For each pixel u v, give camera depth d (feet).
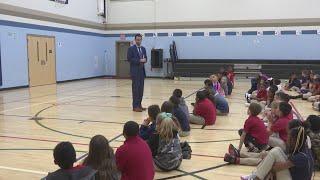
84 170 7.47
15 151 16.25
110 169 8.78
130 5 61.46
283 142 14.47
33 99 33.81
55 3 49.52
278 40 55.06
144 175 10.30
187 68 56.08
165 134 13.21
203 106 22.06
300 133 9.62
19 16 42.57
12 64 41.68
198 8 57.98
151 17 60.44
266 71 52.75
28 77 44.57
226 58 57.57
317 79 32.58
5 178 12.76
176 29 59.31
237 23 56.44
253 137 15.12
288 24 54.34
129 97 35.47
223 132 20.13
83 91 40.88
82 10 56.44
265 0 54.95
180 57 59.67
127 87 45.75
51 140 18.25
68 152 7.27
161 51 59.26
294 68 51.57
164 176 12.94
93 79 59.62
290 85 36.91
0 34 39.60
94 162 8.73
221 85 35.94
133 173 10.23
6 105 29.96
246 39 56.34
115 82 53.67
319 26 53.16
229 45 57.21
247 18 55.93
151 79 58.39
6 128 21.08
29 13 44.29
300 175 9.62
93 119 23.90
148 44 61.11
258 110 15.30
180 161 13.76
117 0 62.08
